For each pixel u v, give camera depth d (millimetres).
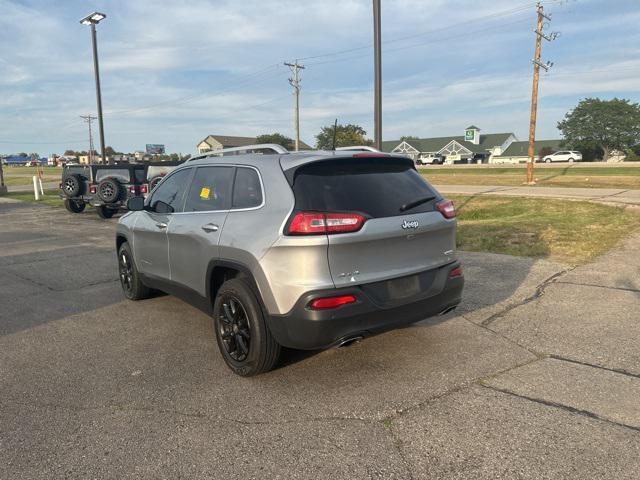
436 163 81188
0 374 4055
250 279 3693
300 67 48156
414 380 3736
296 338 3443
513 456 2764
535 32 25688
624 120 84688
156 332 5012
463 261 7762
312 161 3629
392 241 3621
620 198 14945
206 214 4344
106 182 15023
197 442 3000
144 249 5449
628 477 2562
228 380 3846
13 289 6875
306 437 3016
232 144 105438
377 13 10234
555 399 3381
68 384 3838
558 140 99625
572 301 5516
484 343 4422
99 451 2926
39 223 14781
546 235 9391
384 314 3570
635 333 4527
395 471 2674
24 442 3039
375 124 10656
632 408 3234
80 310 5824
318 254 3344
